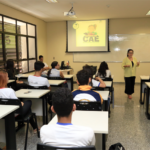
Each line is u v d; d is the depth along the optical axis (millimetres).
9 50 5273
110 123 3266
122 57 7484
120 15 6609
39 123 3213
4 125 1995
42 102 2869
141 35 7219
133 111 3936
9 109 1837
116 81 7668
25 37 6195
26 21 6133
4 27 4996
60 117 1037
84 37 7590
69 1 4695
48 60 8078
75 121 1525
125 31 7309
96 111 1777
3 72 2199
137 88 6500
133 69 4824
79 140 990
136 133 2840
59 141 992
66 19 7336
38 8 5402
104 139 1683
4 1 4633
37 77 3092
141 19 7129
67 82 5016
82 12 6035
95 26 7438
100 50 7543
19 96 2529
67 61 7562
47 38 7988
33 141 2568
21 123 3090
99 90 2908
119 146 1624
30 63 6645
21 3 4832
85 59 7762
